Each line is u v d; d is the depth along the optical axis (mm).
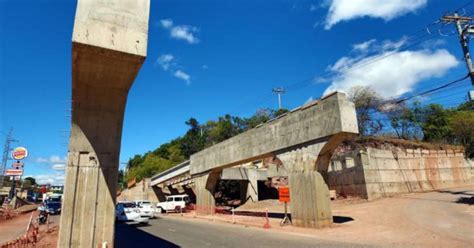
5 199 56938
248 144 24953
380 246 11289
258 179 41812
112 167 10898
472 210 17641
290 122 20156
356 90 46531
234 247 12094
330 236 14180
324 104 17344
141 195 58719
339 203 28250
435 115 46812
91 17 8852
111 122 11055
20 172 63156
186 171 39562
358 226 16547
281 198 19734
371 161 28531
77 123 10617
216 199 50312
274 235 15141
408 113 47781
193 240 14273
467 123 36844
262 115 69750
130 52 9117
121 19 9242
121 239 14875
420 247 10859
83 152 10641
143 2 9680
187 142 76188
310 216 17312
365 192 27344
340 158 31312
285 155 20312
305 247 11531
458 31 18656
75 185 10344
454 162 33812
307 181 17984
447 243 11141
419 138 45969
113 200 10734
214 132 72750
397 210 20469
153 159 76188
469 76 17875
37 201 90188
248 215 28406
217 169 31188
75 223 10117
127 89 10867
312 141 18078
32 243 13836
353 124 16328
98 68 9625
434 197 24609
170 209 39156
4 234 20031
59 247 9805
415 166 31250
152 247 12516
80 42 8516
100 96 10781
